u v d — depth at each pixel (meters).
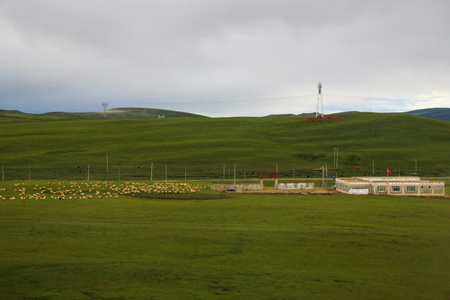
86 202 84.31
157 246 51.16
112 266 41.81
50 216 68.38
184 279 38.75
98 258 44.81
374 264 45.78
